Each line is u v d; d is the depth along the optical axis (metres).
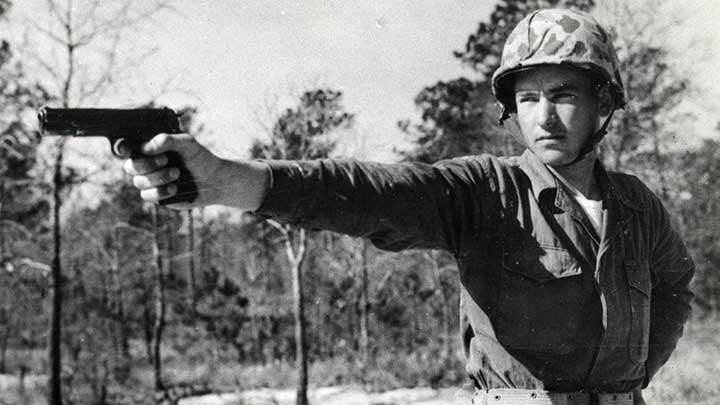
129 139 1.52
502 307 2.18
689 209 15.88
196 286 25.52
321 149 14.86
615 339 2.23
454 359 19.53
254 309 24.41
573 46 2.16
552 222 2.19
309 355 22.34
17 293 24.64
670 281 2.75
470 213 2.12
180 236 26.72
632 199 2.45
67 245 25.95
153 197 1.52
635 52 14.55
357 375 18.67
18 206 20.73
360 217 1.82
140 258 27.02
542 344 2.19
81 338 22.34
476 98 17.80
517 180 2.21
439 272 21.73
